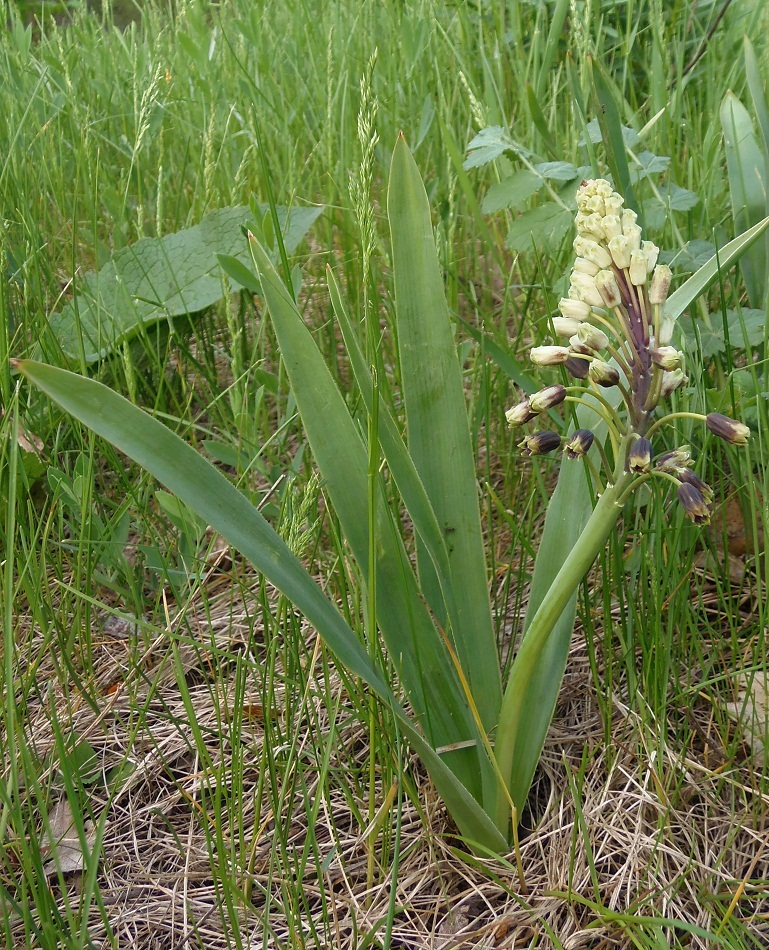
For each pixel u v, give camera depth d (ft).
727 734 1.15
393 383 1.63
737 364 1.49
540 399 0.81
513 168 1.80
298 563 0.88
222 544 1.51
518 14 2.15
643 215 1.33
